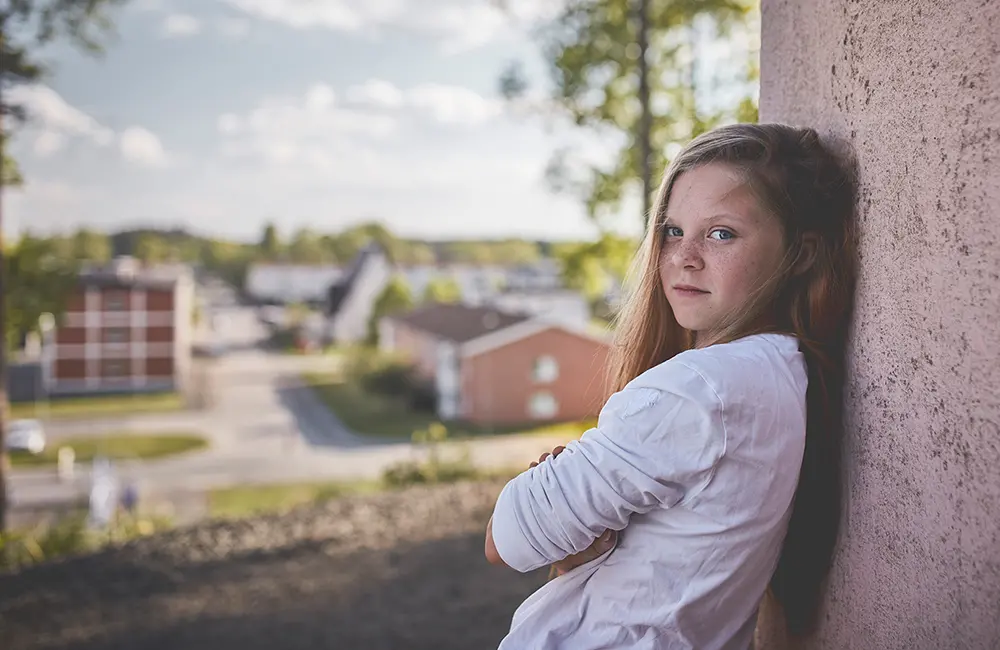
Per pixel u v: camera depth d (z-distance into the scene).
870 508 1.02
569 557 1.01
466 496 6.82
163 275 47.56
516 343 31.64
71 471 26.77
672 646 0.95
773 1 1.44
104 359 44.78
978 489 0.79
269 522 6.20
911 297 0.92
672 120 9.92
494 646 3.57
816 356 1.08
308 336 64.12
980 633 0.79
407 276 72.50
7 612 4.51
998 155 0.76
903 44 0.94
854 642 1.06
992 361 0.77
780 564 1.24
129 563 5.27
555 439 26.81
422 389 35.81
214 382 46.28
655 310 1.17
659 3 9.90
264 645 3.81
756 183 1.02
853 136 1.08
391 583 4.61
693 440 0.90
